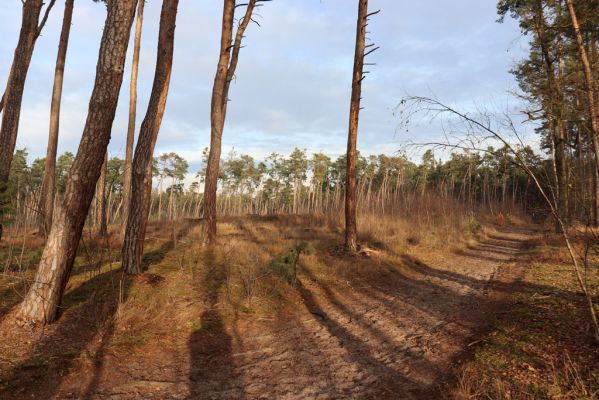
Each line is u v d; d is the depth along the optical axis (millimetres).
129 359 5223
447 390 4363
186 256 10641
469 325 6863
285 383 4797
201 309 7203
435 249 15875
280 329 6836
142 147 8836
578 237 5117
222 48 13102
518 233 25688
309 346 6074
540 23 6602
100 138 6117
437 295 9344
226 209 81562
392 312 7957
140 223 8719
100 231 14578
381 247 14625
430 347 5914
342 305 8438
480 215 30203
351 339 6410
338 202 26047
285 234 16734
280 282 9195
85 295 7125
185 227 17109
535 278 9961
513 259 14500
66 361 4852
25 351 5008
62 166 52812
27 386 4281
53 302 5910
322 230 17953
